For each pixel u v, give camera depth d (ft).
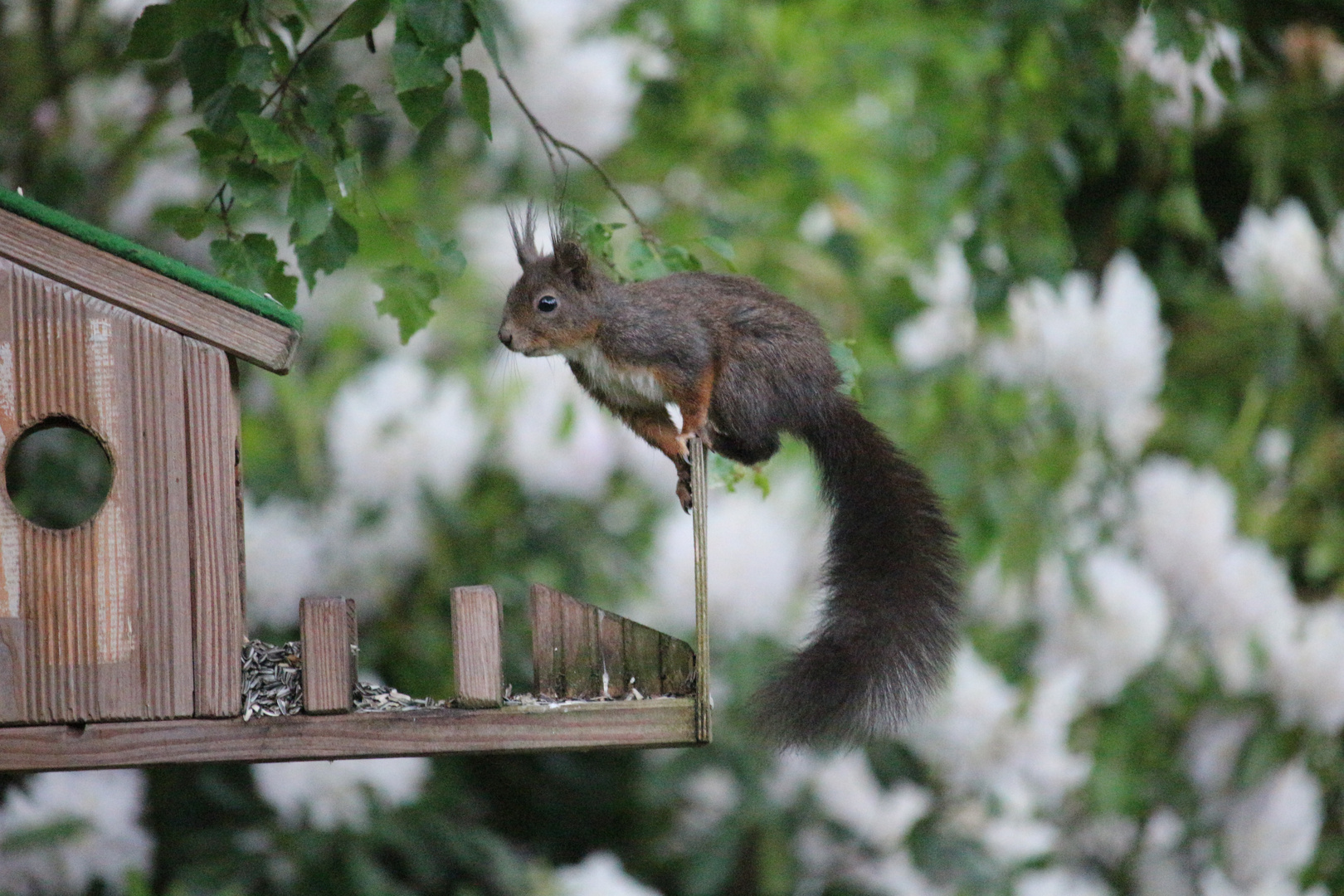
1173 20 24.17
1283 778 35.83
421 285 22.53
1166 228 38.42
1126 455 36.70
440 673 33.27
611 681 19.17
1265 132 36.60
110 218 32.12
